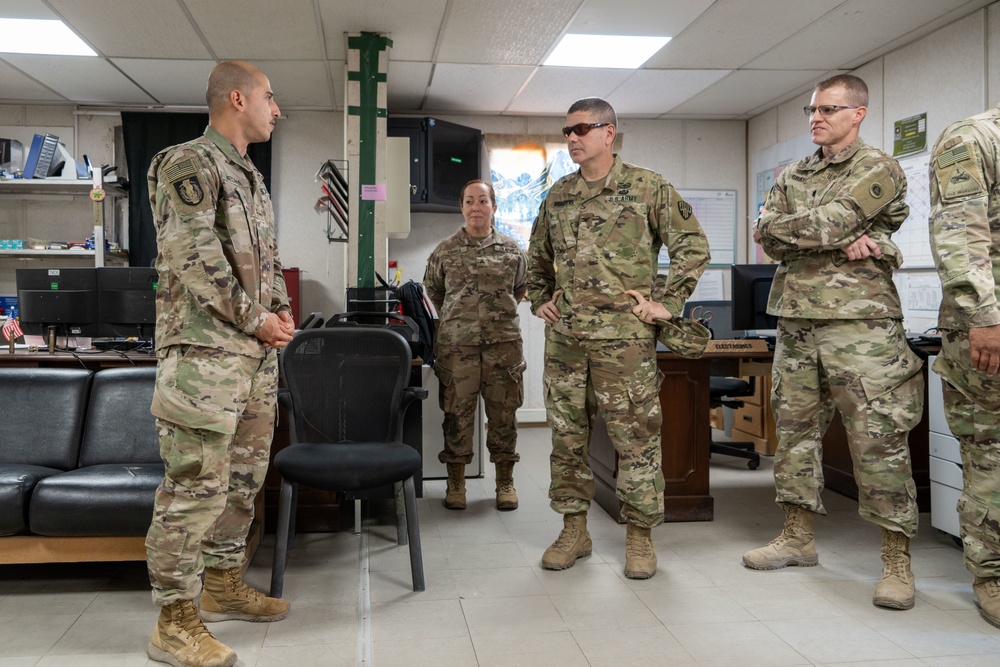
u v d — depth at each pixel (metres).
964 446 2.27
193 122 5.75
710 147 6.41
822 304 2.45
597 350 2.54
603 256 2.54
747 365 3.62
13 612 2.28
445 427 3.62
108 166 5.27
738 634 2.13
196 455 1.87
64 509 2.29
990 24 3.95
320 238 5.90
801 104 5.60
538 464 4.65
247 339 1.96
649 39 4.43
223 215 1.95
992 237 2.08
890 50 4.66
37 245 5.29
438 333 3.65
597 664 1.94
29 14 3.97
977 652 2.02
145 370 2.86
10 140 5.38
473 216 3.55
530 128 6.18
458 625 2.19
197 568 1.95
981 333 2.01
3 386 2.78
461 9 3.95
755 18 4.11
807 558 2.71
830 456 3.92
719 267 6.44
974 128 2.08
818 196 2.50
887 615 2.26
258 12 3.97
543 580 2.57
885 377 2.38
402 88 5.40
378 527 3.26
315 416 2.63
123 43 4.41
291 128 5.86
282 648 2.03
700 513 3.33
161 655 1.95
